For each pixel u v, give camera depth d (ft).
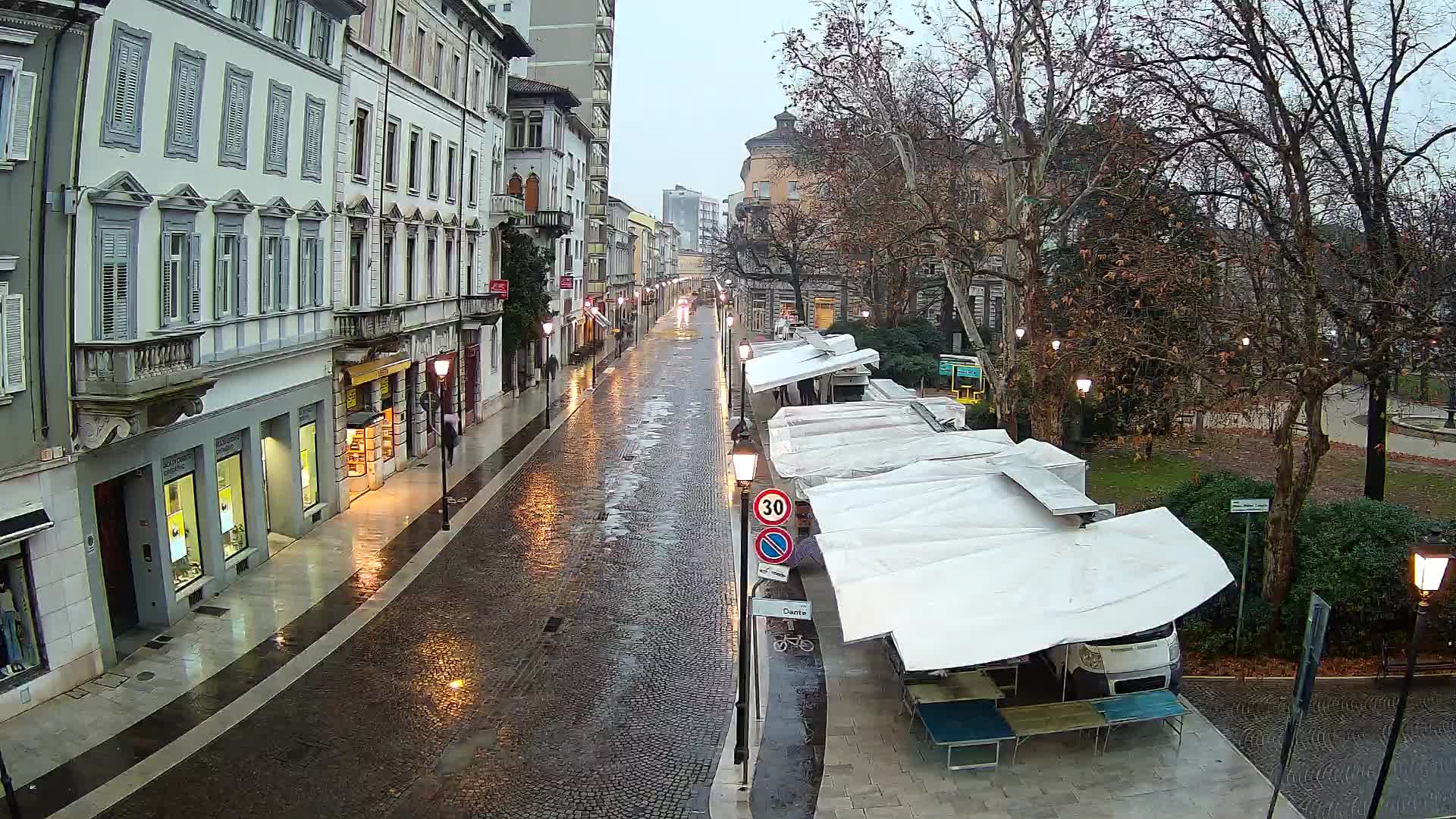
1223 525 52.39
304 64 69.41
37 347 43.65
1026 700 43.45
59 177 44.21
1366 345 52.80
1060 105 78.84
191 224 55.83
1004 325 89.66
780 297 252.42
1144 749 40.14
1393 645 47.67
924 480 50.16
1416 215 58.80
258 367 63.98
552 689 46.44
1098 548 40.27
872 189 128.16
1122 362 60.59
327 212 74.28
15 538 41.83
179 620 54.03
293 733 41.60
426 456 100.78
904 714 43.86
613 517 77.41
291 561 64.95
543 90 166.20
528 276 145.79
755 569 64.44
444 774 38.50
